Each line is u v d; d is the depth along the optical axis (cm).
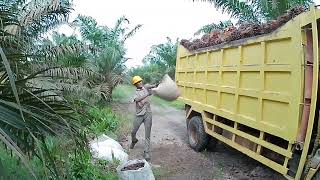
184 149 874
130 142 926
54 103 336
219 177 674
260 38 577
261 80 576
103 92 1393
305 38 480
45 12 743
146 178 556
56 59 806
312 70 479
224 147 884
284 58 519
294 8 510
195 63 881
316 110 481
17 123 273
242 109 647
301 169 482
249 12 1202
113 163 669
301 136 484
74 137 347
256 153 610
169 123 1245
